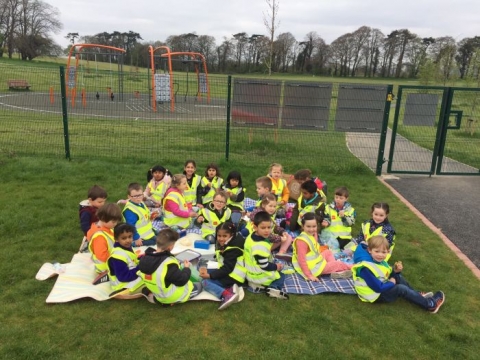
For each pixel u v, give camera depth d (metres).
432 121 10.01
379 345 3.83
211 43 62.34
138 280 4.47
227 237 4.68
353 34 66.56
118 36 74.69
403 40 65.19
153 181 7.27
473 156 12.62
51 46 66.81
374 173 10.27
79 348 3.62
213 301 4.45
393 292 4.48
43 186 8.05
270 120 10.05
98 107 20.08
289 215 6.70
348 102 9.85
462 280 5.17
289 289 4.75
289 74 63.66
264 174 9.63
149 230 5.68
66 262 5.23
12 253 5.32
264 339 3.82
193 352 3.62
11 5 63.56
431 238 6.45
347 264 5.18
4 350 3.55
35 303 4.27
